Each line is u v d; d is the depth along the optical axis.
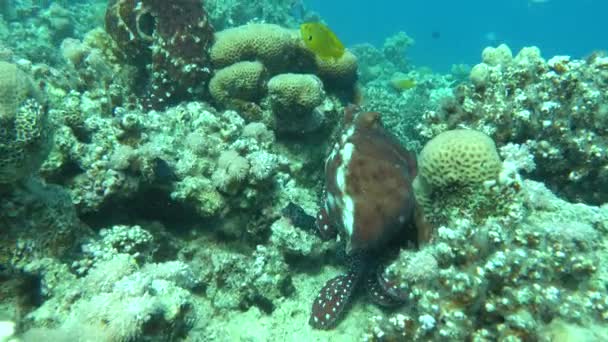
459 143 0.34
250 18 1.40
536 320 0.27
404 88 1.21
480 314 0.28
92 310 0.26
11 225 0.31
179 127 0.53
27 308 0.31
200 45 0.65
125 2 0.65
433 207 0.38
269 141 0.57
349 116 0.48
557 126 0.46
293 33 0.70
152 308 0.26
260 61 0.66
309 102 0.58
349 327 0.40
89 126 0.45
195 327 0.34
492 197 0.34
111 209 0.44
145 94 0.68
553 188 0.49
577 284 0.30
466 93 0.53
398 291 0.36
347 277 0.41
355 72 0.74
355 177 0.38
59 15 1.24
